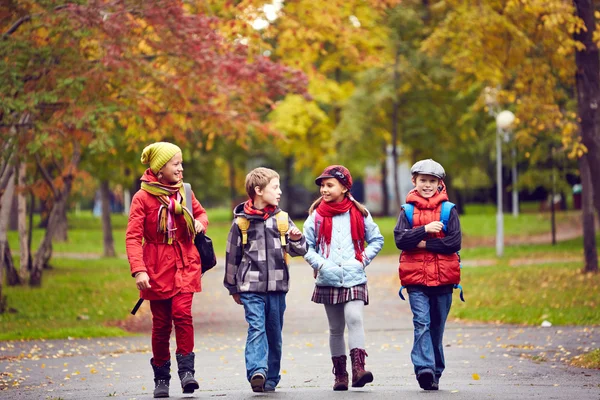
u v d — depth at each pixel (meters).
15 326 22.38
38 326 22.42
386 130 59.03
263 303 10.77
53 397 10.67
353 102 56.41
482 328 20.70
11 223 66.75
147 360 16.00
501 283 29.38
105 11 22.38
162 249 10.44
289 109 54.34
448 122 55.72
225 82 25.48
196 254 10.64
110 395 10.76
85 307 26.69
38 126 21.27
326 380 12.67
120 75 22.44
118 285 33.62
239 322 24.22
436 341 11.05
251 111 27.38
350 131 56.97
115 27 21.70
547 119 28.61
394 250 55.06
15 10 22.06
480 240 56.91
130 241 10.23
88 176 34.12
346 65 56.06
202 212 10.88
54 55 21.97
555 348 16.39
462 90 38.22
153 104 25.03
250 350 10.55
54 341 19.70
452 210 10.88
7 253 33.56
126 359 16.19
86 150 35.44
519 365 14.10
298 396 10.01
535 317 21.86
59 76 21.73
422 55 52.12
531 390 10.50
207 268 10.88
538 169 45.91
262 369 10.42
